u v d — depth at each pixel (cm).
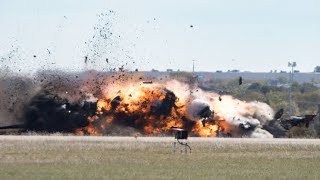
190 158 17188
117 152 17875
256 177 13988
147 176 13625
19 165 14700
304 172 15075
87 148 18350
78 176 13288
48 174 13462
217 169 15175
